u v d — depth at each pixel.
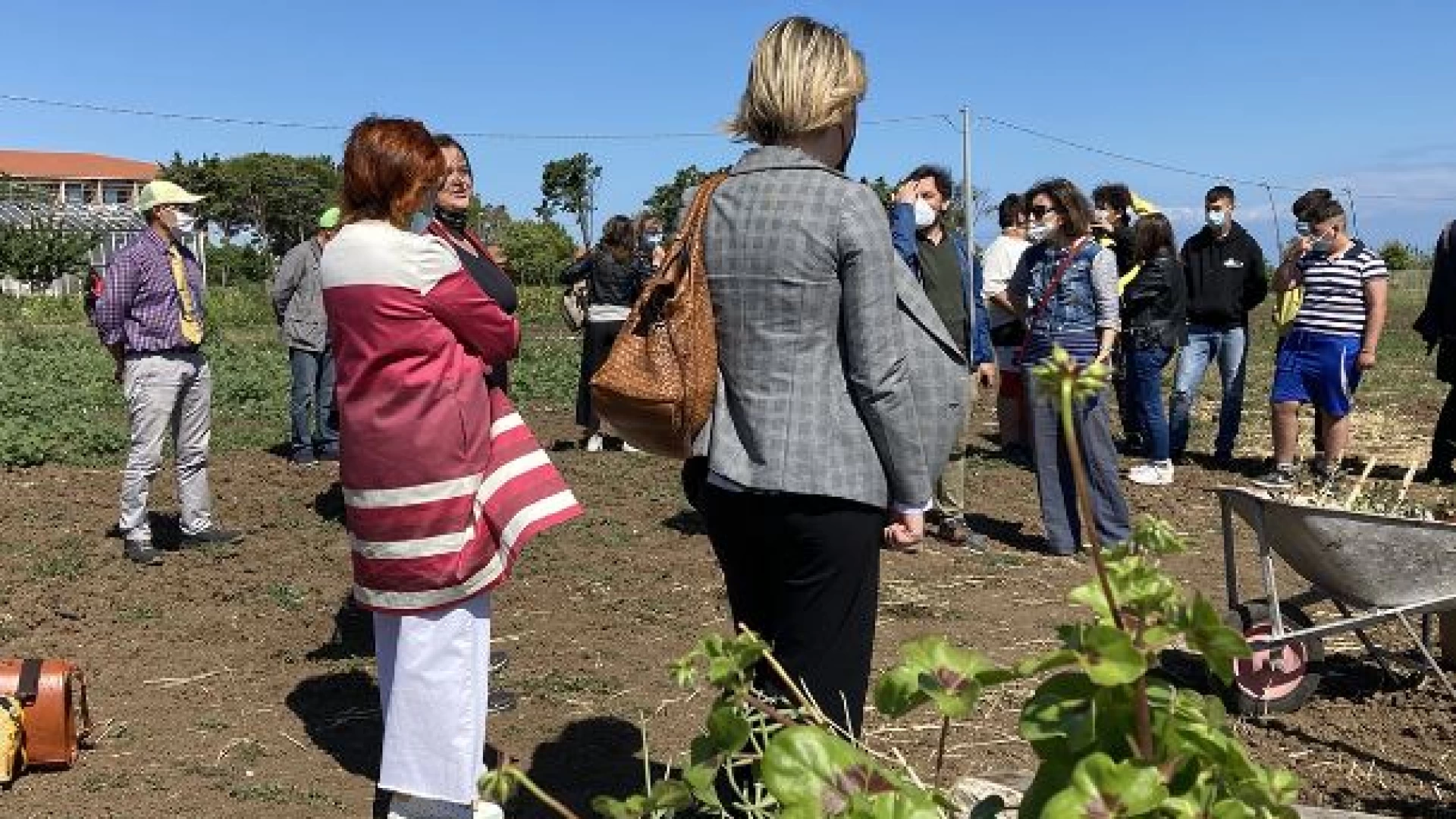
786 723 2.11
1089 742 1.54
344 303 3.91
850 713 3.43
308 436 11.52
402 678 4.07
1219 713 1.66
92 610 7.14
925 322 3.43
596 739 5.25
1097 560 1.55
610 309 12.13
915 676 1.79
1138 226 10.48
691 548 8.59
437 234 4.48
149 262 7.84
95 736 5.32
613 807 1.93
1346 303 9.90
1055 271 8.05
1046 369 1.51
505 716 5.52
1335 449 10.10
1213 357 11.84
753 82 3.49
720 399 3.45
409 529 3.98
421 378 3.90
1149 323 10.41
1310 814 3.30
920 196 8.48
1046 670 1.57
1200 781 1.54
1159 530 1.65
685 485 3.72
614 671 6.12
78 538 8.61
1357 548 5.09
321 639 6.66
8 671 4.89
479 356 4.08
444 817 4.12
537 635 6.69
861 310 3.27
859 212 3.28
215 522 9.13
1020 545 8.74
